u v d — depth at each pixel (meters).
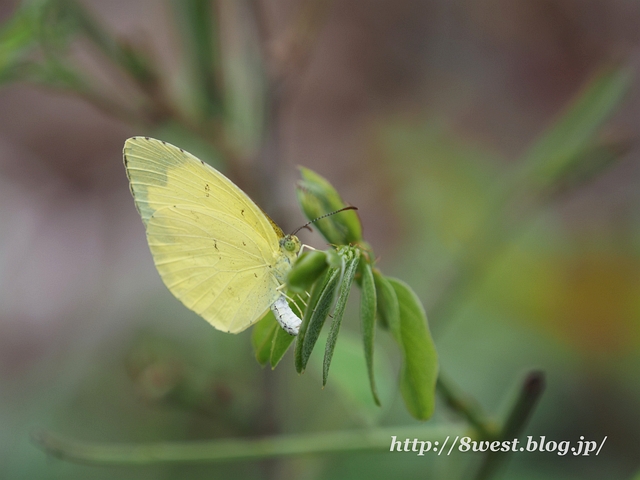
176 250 0.25
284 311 0.23
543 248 0.32
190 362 0.32
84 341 0.36
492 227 0.28
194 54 0.27
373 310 0.22
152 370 0.27
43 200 0.43
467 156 0.36
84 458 0.25
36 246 0.41
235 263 0.25
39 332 0.38
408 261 0.32
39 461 0.32
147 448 0.25
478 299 0.32
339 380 0.24
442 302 0.28
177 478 0.31
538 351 0.31
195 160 0.25
